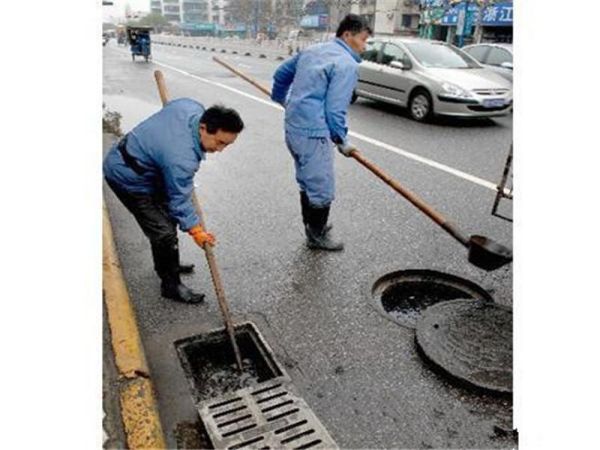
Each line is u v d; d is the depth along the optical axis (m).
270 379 2.44
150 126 2.49
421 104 8.41
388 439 2.11
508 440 2.12
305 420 2.08
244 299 3.07
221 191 4.89
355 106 9.73
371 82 9.30
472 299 3.19
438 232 4.13
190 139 2.40
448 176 5.55
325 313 2.96
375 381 2.43
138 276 3.24
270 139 6.99
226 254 3.62
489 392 2.35
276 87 3.77
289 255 3.64
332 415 2.22
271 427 2.04
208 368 2.60
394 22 34.97
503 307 2.96
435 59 8.77
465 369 2.45
